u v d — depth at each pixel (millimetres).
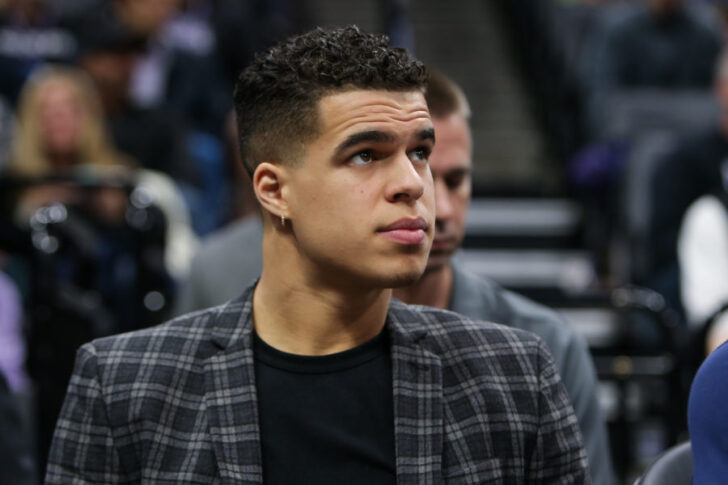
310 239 2334
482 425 2438
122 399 2414
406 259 2307
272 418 2422
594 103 10727
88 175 6395
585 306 5699
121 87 8328
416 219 2307
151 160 8305
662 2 10719
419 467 2373
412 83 2328
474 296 3391
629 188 9227
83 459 2416
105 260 5871
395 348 2461
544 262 10469
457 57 13297
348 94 2289
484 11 13891
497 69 13195
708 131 8141
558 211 10875
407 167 2303
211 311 2553
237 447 2375
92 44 8977
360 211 2291
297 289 2426
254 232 4129
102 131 7570
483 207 10969
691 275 6527
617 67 10773
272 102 2355
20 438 3504
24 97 8336
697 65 10781
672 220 8031
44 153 7328
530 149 12148
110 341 2512
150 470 2387
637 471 5961
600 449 3270
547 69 12055
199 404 2430
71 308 5227
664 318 5520
